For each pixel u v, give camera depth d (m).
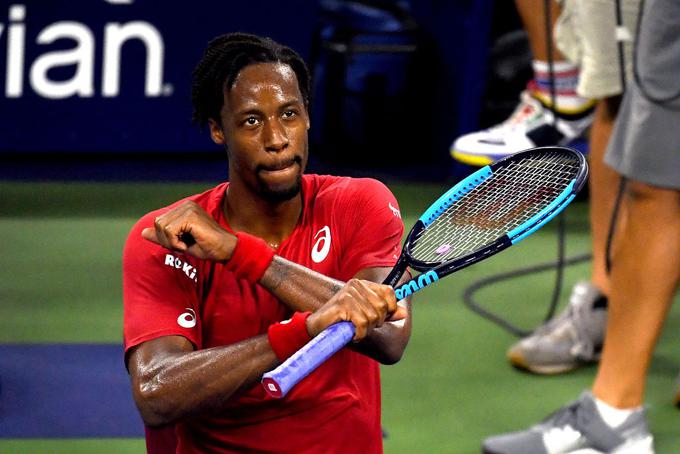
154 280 7.58
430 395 14.89
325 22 25.92
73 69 23.72
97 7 23.48
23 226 21.33
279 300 7.21
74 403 14.52
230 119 7.35
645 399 14.82
